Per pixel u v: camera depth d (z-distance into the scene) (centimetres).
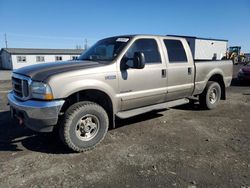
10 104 435
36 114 377
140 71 487
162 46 541
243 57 4400
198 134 498
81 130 414
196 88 632
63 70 402
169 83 551
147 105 531
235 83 1392
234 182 319
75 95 432
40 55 4988
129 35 512
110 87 443
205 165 365
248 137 483
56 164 370
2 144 447
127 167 360
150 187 308
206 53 3362
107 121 441
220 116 636
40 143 451
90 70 418
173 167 359
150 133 503
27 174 340
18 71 435
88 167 360
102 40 552
